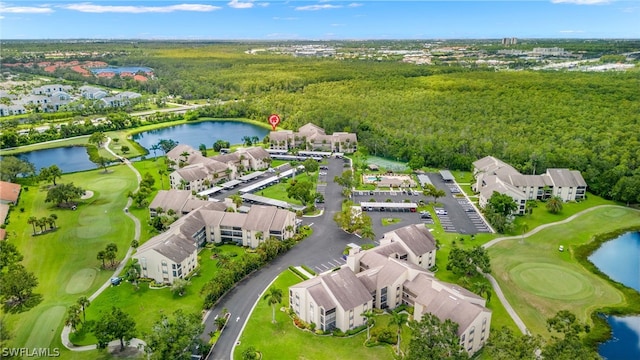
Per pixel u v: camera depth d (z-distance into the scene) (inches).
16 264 5428.2
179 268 5447.8
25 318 4751.5
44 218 6771.7
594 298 5270.7
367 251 5605.3
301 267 5851.4
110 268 5816.9
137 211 7652.6
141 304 5039.4
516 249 6446.9
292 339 4478.3
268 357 4200.3
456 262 5570.9
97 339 4370.1
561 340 4001.0
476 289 4960.6
